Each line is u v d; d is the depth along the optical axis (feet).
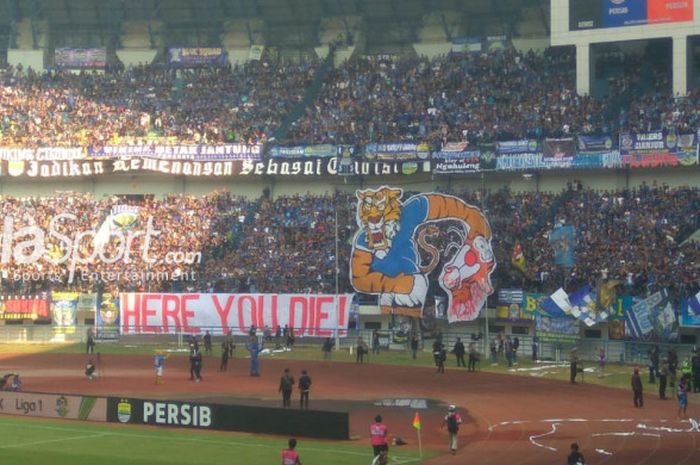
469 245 255.91
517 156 279.08
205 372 224.12
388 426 158.30
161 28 353.72
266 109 325.01
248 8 344.08
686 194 260.01
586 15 289.12
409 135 301.02
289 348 263.70
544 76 310.86
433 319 258.78
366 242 266.98
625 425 156.46
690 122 270.46
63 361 244.22
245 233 293.84
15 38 353.10
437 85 317.63
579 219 263.08
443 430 154.61
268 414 150.82
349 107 317.22
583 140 273.54
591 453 134.10
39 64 351.46
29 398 169.68
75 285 290.97
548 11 324.39
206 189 317.42
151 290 286.66
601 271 244.22
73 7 347.36
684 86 277.85
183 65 348.59
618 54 305.94
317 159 299.38
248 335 271.08
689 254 239.71
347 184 306.35
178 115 327.06
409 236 263.29
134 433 150.92
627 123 277.85
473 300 252.62
